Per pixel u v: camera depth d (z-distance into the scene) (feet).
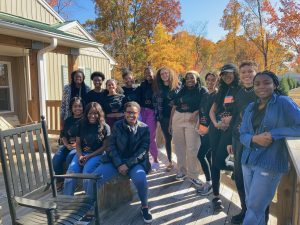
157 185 13.47
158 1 93.15
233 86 10.06
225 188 12.94
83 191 12.79
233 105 9.94
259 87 7.06
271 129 6.96
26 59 28.27
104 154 11.32
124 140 10.86
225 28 84.79
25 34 20.10
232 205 11.30
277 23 54.24
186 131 12.98
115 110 14.78
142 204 10.21
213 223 9.98
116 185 11.30
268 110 6.98
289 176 8.28
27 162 7.95
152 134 15.64
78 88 16.03
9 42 20.25
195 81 12.73
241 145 8.84
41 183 8.38
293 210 7.88
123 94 15.53
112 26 90.33
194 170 13.12
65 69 33.71
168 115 14.90
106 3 88.48
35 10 29.86
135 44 84.28
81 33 34.86
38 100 22.49
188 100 12.78
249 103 8.07
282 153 7.05
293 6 51.39
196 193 12.49
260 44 77.92
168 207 11.25
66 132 13.29
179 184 13.56
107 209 11.09
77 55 27.35
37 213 7.48
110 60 42.65
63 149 13.15
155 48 80.18
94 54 38.63
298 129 6.61
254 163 7.25
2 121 22.48
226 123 9.98
